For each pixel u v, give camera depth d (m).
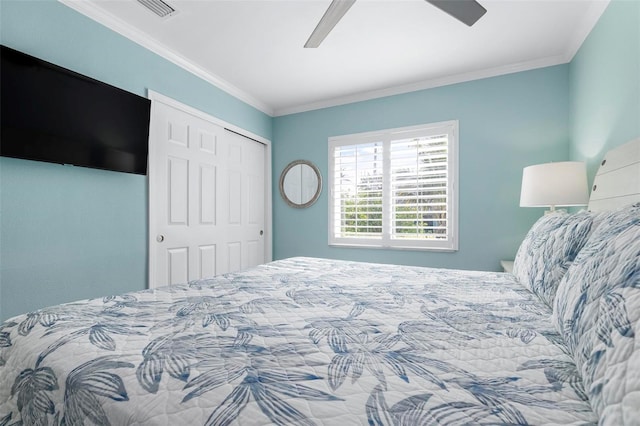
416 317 1.04
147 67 2.47
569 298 0.79
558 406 0.54
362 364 0.71
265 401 0.57
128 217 2.35
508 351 0.77
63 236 1.95
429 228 3.22
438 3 1.39
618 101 1.78
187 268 2.85
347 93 3.55
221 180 3.25
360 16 2.17
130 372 0.66
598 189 1.80
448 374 0.66
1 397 0.83
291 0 2.02
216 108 3.17
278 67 2.94
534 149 2.80
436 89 3.20
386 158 3.45
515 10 2.11
